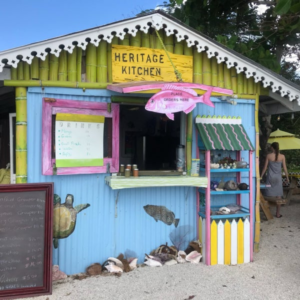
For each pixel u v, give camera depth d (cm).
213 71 459
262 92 482
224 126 457
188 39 407
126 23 379
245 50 732
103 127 411
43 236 353
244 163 447
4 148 550
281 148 912
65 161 387
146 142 481
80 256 404
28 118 382
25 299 333
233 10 818
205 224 429
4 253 339
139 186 388
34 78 383
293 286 365
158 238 440
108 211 416
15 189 350
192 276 389
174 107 371
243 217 470
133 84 389
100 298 336
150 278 383
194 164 434
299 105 459
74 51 400
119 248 421
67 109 391
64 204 397
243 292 350
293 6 560
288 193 863
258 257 458
